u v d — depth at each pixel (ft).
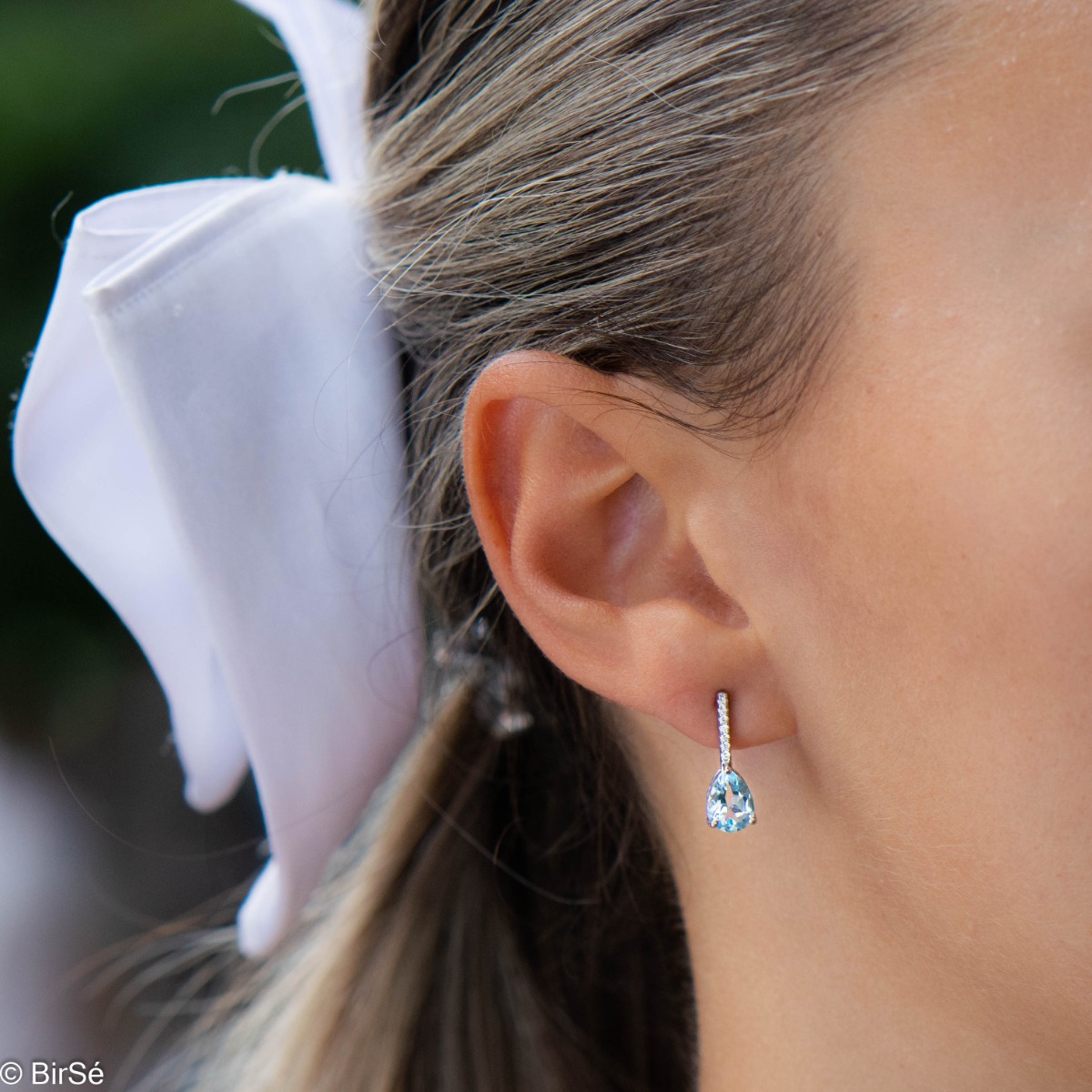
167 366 2.12
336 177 2.30
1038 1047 2.05
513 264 2.13
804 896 2.11
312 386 2.18
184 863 4.76
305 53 2.32
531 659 2.27
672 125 2.07
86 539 2.22
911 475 2.00
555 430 2.08
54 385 2.18
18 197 5.08
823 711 2.06
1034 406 1.98
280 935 2.34
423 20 2.21
